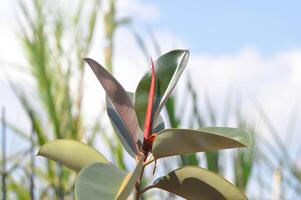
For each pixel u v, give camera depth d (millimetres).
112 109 1550
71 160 1510
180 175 1445
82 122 3906
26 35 4082
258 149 3322
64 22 4234
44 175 3512
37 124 3629
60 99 3955
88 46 4168
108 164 1368
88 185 1300
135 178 1288
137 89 1483
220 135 1291
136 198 1424
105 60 4098
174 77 1492
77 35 4180
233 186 1432
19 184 3396
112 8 4188
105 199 1286
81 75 4012
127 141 1494
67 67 4055
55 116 3801
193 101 3242
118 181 1336
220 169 3174
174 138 1342
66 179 3494
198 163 3092
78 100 3951
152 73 1460
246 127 3340
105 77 1452
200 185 1448
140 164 1287
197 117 3238
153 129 1529
